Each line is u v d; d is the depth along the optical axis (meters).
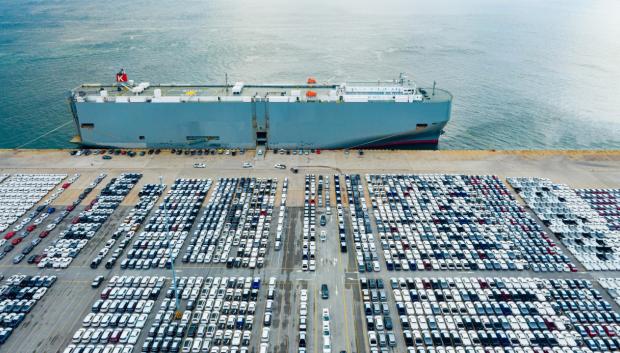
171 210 94.44
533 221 91.38
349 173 109.75
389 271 78.00
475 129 139.50
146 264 78.62
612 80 185.75
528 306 70.38
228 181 106.12
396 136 122.88
